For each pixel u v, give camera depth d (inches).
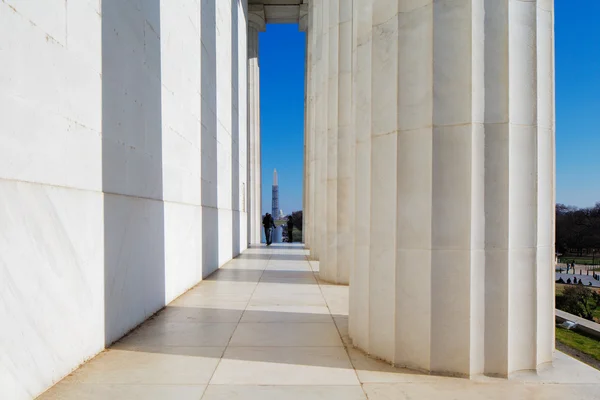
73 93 196.1
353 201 245.1
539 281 200.8
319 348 229.3
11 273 150.3
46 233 171.9
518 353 193.6
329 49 480.1
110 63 235.3
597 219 2878.9
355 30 246.2
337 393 170.4
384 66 214.7
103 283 223.6
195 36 431.5
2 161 148.0
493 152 192.2
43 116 172.4
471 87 190.4
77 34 200.4
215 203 545.6
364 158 231.3
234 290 405.7
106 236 227.8
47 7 176.4
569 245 2950.3
